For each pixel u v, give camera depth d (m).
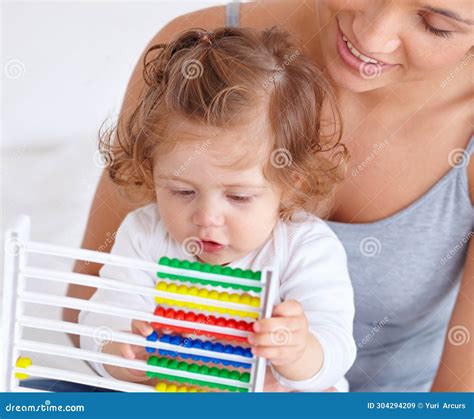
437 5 1.87
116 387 1.88
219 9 2.69
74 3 3.58
